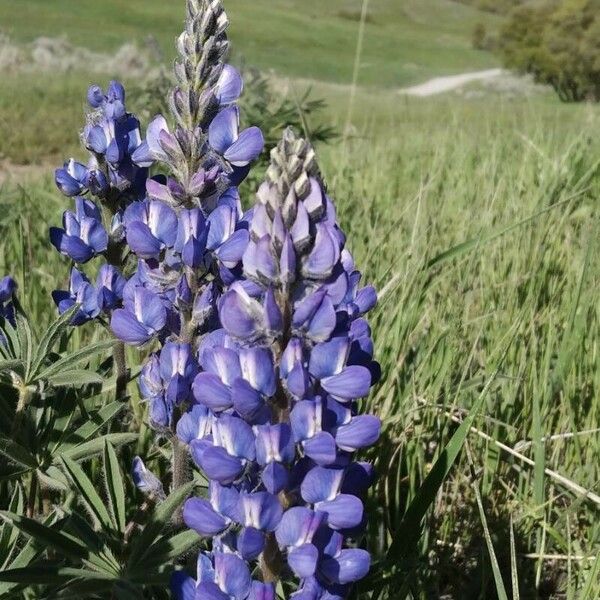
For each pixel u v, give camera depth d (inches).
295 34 288.8
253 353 8.2
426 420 16.1
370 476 8.9
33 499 11.9
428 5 403.2
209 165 11.4
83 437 11.9
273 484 8.1
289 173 8.3
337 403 8.6
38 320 19.5
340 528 8.4
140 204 11.4
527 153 33.3
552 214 25.0
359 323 8.9
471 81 251.0
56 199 29.3
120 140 13.3
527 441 16.4
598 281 20.4
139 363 17.4
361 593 11.6
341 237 8.4
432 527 14.2
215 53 11.3
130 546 10.0
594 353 17.9
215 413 9.2
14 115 91.9
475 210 26.9
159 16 252.1
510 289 20.7
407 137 44.9
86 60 152.5
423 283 19.3
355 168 35.7
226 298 8.3
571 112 64.3
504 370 17.9
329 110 89.3
